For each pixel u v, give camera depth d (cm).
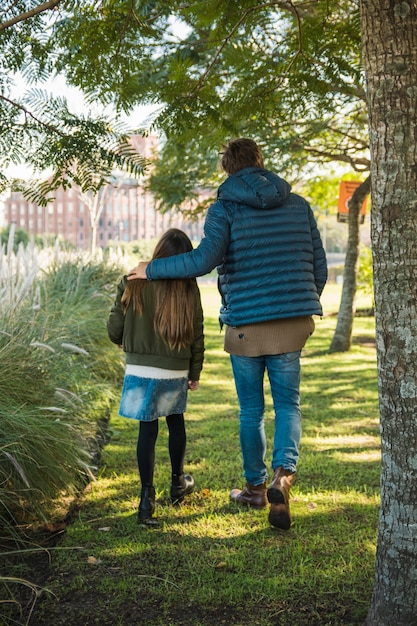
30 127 251
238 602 252
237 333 331
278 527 311
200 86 304
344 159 905
